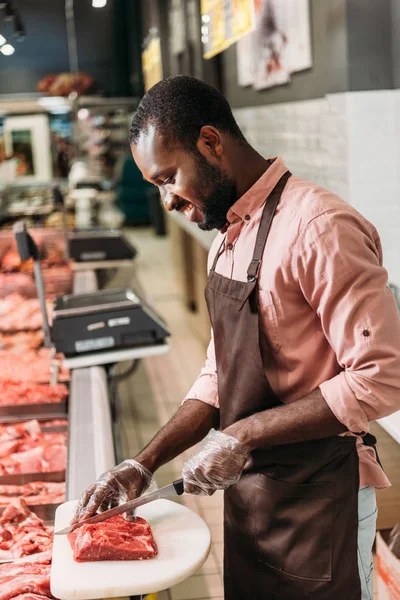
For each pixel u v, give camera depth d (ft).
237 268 5.76
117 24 49.06
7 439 9.71
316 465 5.64
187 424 6.36
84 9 48.55
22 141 37.78
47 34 47.91
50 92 45.47
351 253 5.11
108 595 5.00
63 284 18.65
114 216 46.11
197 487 5.46
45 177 38.27
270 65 17.71
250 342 5.61
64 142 39.09
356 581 5.86
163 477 14.02
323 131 13.99
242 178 5.63
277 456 5.74
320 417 5.15
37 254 10.93
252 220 5.62
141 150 5.51
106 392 10.06
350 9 12.10
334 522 5.66
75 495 6.79
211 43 17.38
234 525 6.21
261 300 5.54
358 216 5.33
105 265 19.75
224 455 5.34
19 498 7.99
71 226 26.89
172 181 5.51
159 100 5.39
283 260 5.36
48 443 9.61
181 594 10.52
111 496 5.72
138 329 11.28
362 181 12.58
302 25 14.79
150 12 37.47
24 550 6.95
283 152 17.34
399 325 5.17
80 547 5.25
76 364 10.95
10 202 31.55
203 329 22.82
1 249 22.07
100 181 34.22
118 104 40.45
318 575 5.71
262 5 17.80
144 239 42.83
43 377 11.91
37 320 15.92
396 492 9.74
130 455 14.99
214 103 5.46
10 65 47.80
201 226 5.87
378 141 12.53
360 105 12.39
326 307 5.19
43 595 5.99
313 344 5.51
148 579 5.07
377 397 5.01
